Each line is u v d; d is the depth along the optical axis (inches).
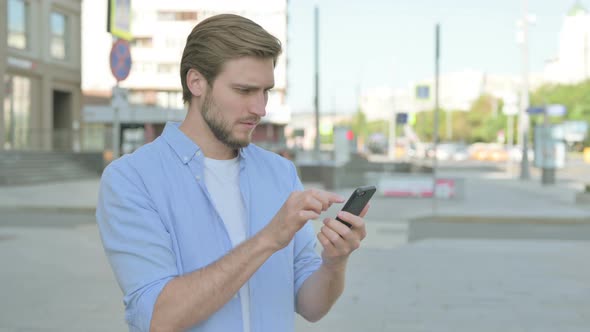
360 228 58.7
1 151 1008.9
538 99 3262.8
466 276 301.7
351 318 225.9
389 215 586.6
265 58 61.0
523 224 546.9
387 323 219.8
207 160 64.1
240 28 60.0
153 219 59.3
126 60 433.4
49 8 1325.0
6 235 430.3
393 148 2117.4
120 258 58.9
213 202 62.6
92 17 2463.1
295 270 71.2
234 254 55.3
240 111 60.9
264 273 63.4
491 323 220.5
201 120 63.4
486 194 842.8
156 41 1900.8
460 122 4320.9
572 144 3262.8
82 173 1109.1
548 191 900.6
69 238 418.0
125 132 1909.4
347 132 1121.4
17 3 1226.0
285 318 64.3
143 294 56.7
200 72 61.8
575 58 5511.8
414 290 270.7
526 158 1192.8
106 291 262.7
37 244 390.9
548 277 300.8
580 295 263.3
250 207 63.9
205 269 55.8
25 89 1270.9
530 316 229.8
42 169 1016.9
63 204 653.3
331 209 587.8
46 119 1322.6
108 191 60.7
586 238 451.5
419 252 374.3
